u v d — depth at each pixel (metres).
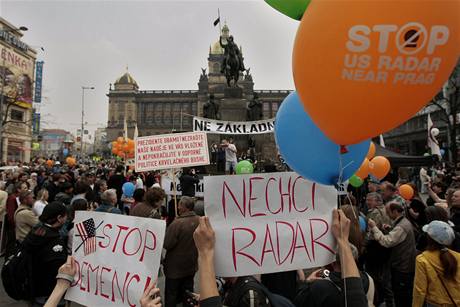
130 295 2.32
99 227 2.58
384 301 4.65
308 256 2.39
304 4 2.49
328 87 2.11
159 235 2.33
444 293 3.15
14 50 46.06
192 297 2.68
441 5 1.81
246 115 19.75
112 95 106.94
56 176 10.98
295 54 2.23
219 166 14.92
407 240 4.37
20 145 49.09
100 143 121.00
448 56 1.94
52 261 3.33
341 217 2.34
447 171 16.39
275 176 2.47
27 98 49.16
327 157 2.63
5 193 7.62
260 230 2.37
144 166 6.10
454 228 4.30
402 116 2.20
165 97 106.56
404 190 6.59
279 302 1.90
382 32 1.85
